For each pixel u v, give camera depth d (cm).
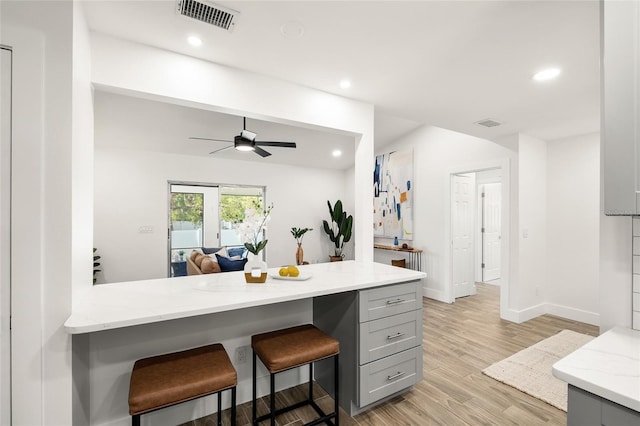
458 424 185
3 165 115
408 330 209
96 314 129
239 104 207
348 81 226
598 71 207
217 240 557
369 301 190
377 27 163
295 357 159
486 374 243
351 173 680
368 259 271
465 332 335
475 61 196
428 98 256
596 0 138
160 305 144
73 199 125
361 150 267
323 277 206
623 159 83
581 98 253
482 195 615
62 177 121
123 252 476
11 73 116
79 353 137
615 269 113
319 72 213
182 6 147
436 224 470
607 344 99
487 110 282
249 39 174
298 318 224
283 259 624
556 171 385
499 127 336
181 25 162
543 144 388
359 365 186
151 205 495
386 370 197
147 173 493
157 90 182
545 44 176
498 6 145
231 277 210
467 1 142
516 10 147
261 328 210
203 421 187
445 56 191
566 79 219
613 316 114
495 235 635
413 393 218
